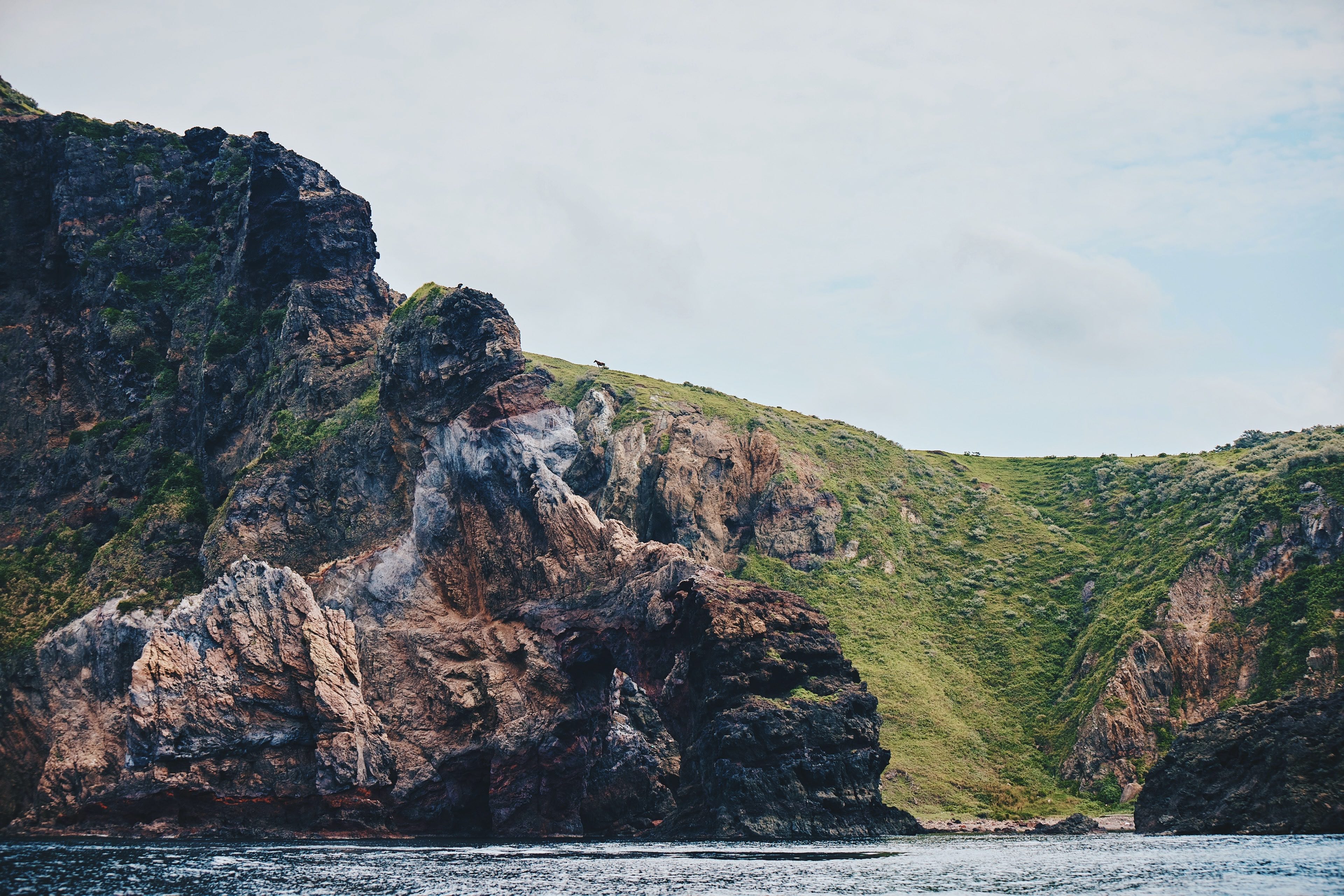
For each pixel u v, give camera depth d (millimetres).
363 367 127625
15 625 115562
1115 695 124562
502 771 105625
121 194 150000
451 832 107312
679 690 100000
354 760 101812
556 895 59719
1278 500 134375
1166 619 130375
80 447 134375
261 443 125375
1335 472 133000
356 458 119938
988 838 95250
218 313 136625
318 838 99438
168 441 134375
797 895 59312
